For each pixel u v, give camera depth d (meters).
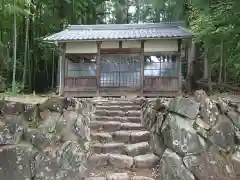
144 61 9.58
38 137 3.04
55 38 9.27
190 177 3.01
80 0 15.12
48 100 3.42
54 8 14.05
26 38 10.97
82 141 3.44
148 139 3.99
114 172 3.37
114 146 3.78
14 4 8.05
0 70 11.26
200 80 12.30
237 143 3.25
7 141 2.95
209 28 7.86
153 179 3.13
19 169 2.89
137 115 5.16
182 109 3.35
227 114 3.34
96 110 5.32
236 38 7.71
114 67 9.62
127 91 9.45
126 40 9.17
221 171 3.06
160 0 16.69
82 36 9.54
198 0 7.50
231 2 6.44
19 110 3.11
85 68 9.80
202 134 3.18
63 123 3.29
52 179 2.91
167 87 9.27
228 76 11.58
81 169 3.05
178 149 3.15
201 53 13.05
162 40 9.45
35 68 12.97
